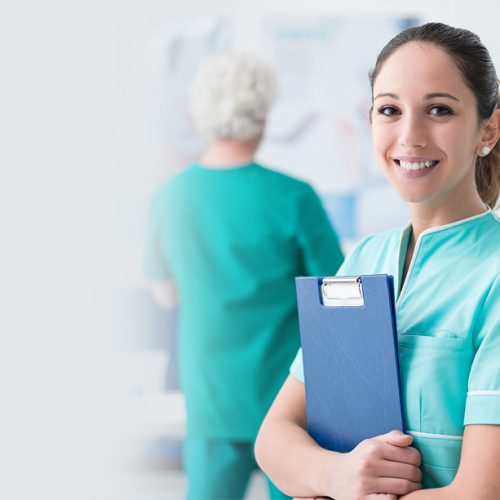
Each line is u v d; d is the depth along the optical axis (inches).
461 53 46.2
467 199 49.1
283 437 51.9
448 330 46.1
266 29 155.7
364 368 47.6
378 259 53.9
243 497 102.7
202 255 101.0
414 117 46.3
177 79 155.9
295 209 100.5
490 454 43.3
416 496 44.9
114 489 144.3
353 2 155.2
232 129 102.4
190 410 101.7
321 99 156.4
